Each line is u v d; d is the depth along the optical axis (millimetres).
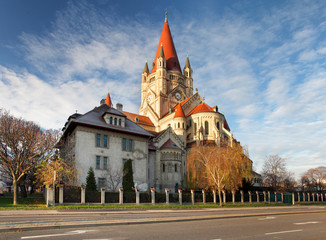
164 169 65938
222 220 22750
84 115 54562
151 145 67000
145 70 111062
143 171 59094
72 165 48719
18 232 14781
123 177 53188
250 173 59594
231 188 54438
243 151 59594
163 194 47688
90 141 52688
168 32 108688
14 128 44875
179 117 81875
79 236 13719
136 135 60031
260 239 13844
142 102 108938
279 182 76250
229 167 52969
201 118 83125
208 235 14703
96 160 52594
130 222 18906
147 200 45531
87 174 50625
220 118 84188
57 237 13352
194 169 60250
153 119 93188
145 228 16938
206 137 81062
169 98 96625
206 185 56125
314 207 52281
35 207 33656
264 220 23188
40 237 13297
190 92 106312
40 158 46594
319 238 14305
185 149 76875
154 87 100750
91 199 40562
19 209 31516
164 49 105875
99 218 22438
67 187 39469
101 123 55031
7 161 42844
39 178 46188
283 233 15859
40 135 47438
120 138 57250
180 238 13625
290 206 54594
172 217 22625
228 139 81188
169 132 71688
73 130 54344
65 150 51281
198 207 41906
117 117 57719
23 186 50875
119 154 56094
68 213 27938
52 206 35000
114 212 29703
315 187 148000
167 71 101188
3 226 15484
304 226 19281
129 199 43719
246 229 17281
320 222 22047
